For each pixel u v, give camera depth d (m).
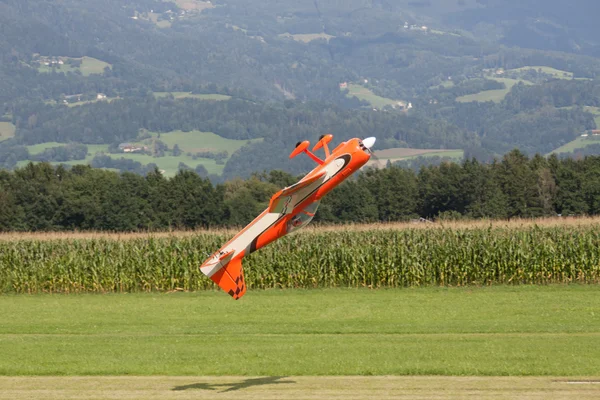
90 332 53.56
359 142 29.94
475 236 86.19
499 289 79.19
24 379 35.00
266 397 30.44
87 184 197.12
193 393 31.47
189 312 65.62
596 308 63.50
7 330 54.66
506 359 38.50
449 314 61.78
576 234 86.19
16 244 90.06
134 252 86.75
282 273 84.25
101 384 33.59
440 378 34.00
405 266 83.56
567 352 40.53
